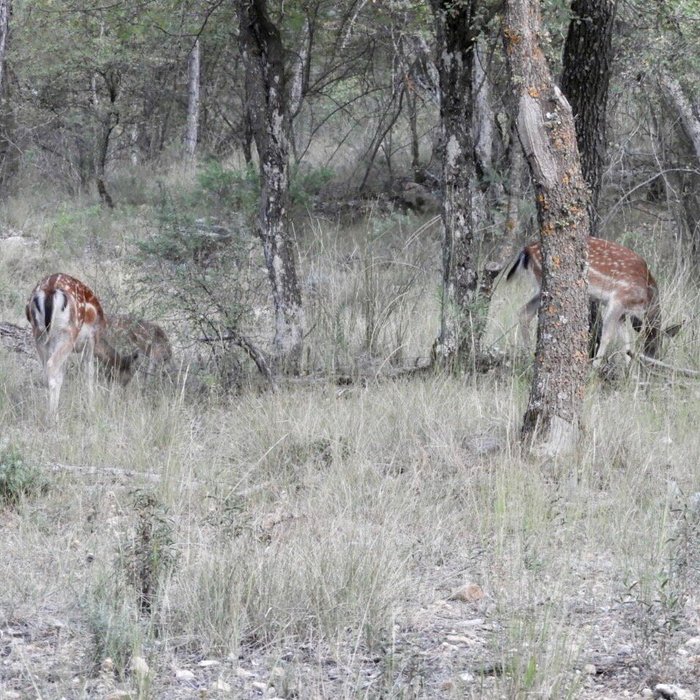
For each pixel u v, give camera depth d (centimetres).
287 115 1461
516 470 999
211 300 1427
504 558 821
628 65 1855
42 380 1441
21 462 1014
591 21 1424
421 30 1923
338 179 2925
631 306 1502
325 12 1864
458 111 1363
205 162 3044
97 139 3008
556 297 1070
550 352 1078
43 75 2998
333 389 1308
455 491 1011
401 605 750
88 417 1257
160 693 609
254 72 1441
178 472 1050
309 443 1141
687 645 688
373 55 2570
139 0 1691
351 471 1048
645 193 2386
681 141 2153
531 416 1091
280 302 1453
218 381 1385
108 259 2220
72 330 1347
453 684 593
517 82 1043
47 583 765
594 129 1478
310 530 867
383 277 1714
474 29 1347
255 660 668
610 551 862
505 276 1881
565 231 1062
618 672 645
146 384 1402
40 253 2328
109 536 858
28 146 3206
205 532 872
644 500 977
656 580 761
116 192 3052
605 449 1104
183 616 712
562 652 630
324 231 2398
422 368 1402
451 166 1373
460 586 788
